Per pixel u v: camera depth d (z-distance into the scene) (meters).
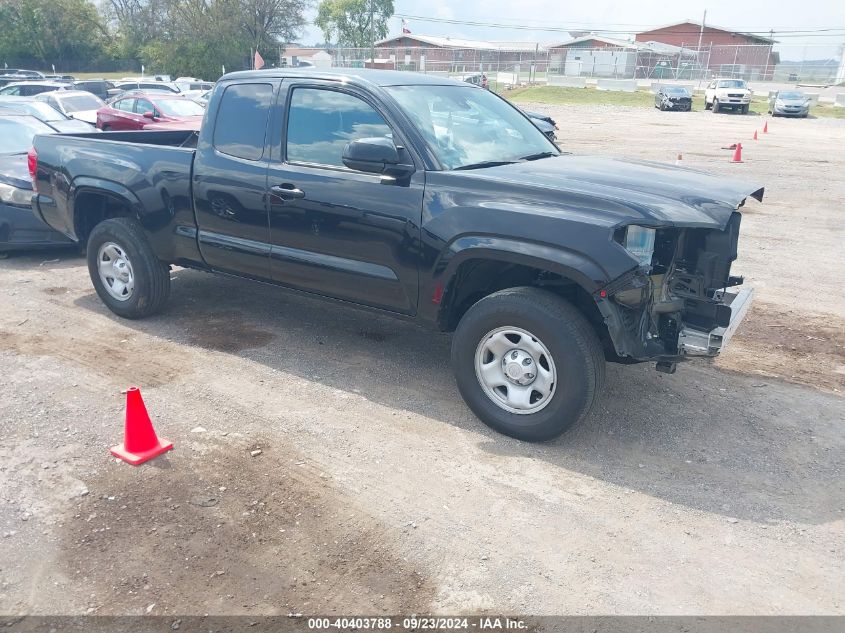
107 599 2.98
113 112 16.36
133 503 3.60
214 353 5.49
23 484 3.75
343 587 3.05
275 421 4.45
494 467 3.97
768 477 3.93
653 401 4.80
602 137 23.64
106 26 75.81
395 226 4.41
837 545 3.37
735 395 4.92
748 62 75.06
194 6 60.56
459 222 4.14
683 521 3.53
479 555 3.25
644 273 3.77
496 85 53.53
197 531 3.39
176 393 4.82
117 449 4.04
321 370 5.21
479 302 4.21
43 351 5.50
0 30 72.38
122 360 5.35
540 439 4.15
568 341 3.88
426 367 5.29
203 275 7.52
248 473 3.87
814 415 4.65
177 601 2.97
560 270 3.80
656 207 3.76
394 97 4.63
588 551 3.29
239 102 5.24
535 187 4.00
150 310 6.06
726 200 3.99
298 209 4.83
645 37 83.00
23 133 9.62
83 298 6.81
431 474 3.89
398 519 3.50
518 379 4.12
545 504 3.64
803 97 34.81
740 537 3.41
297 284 5.08
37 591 3.02
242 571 3.14
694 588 3.07
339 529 3.42
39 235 8.09
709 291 4.05
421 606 2.96
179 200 5.50
